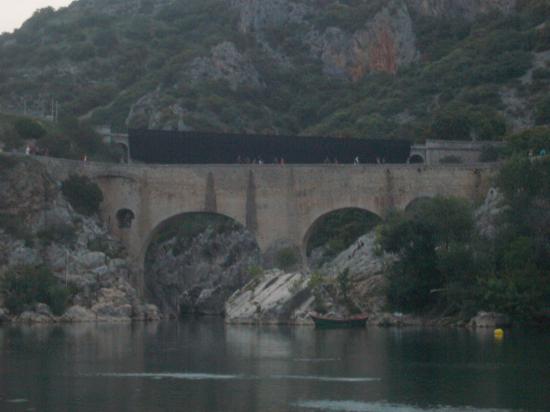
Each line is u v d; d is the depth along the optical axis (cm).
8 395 13150
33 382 13962
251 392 13300
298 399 12900
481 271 19950
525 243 19762
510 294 19312
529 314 19412
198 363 15500
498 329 18225
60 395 13150
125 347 17462
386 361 15512
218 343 18012
